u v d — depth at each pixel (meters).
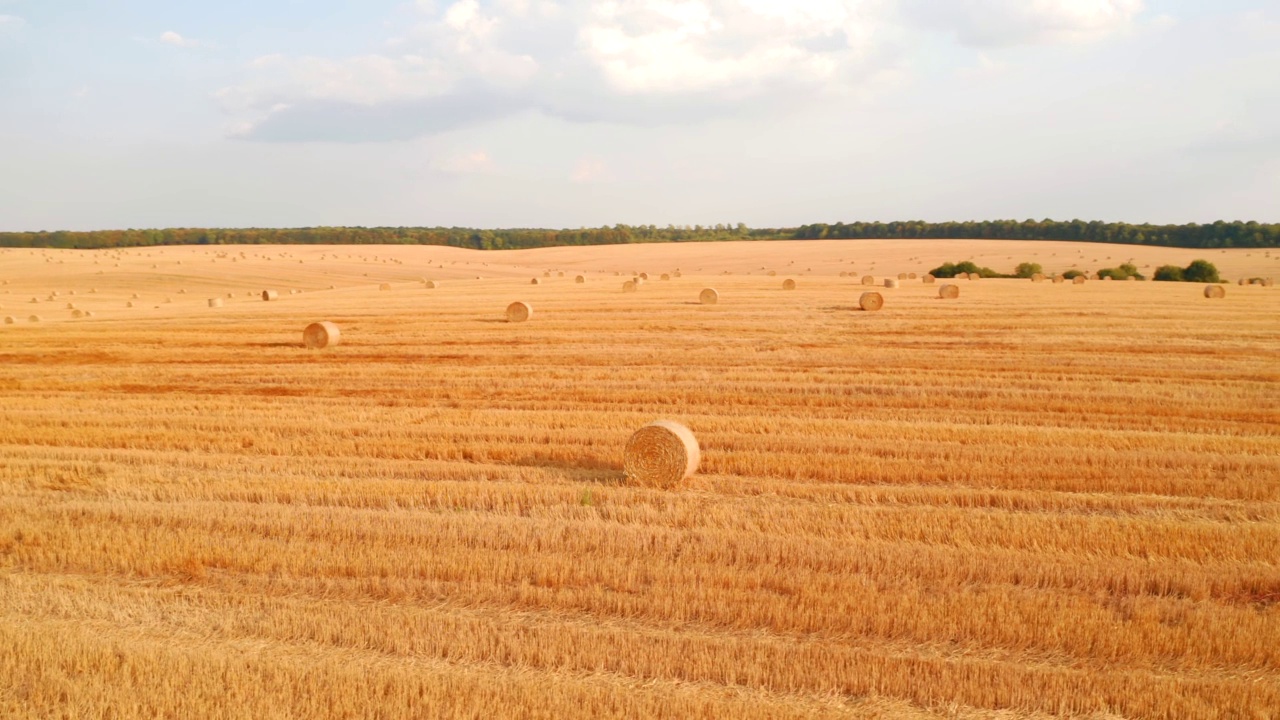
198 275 76.44
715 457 13.27
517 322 31.53
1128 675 6.70
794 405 17.94
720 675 6.75
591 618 7.82
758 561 9.03
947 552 9.12
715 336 27.12
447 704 6.26
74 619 7.86
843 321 30.27
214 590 8.43
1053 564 8.76
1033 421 16.30
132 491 11.71
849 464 12.80
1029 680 6.61
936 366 21.86
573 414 16.97
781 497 11.43
